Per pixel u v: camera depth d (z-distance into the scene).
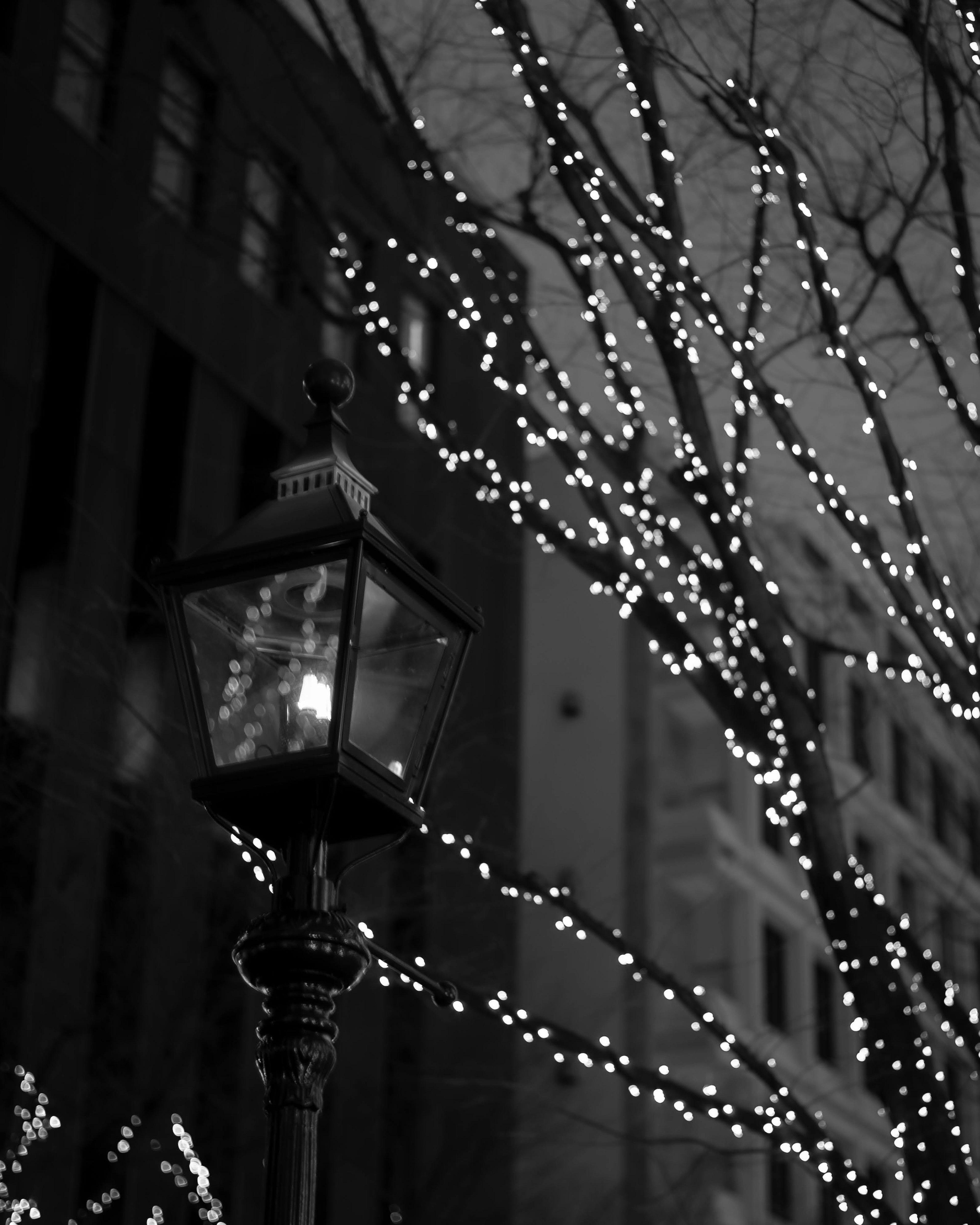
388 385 24.05
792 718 7.84
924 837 29.22
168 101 19.94
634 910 29.94
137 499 21.39
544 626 33.38
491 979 20.91
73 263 20.44
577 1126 24.41
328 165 18.84
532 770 32.31
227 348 22.22
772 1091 8.38
